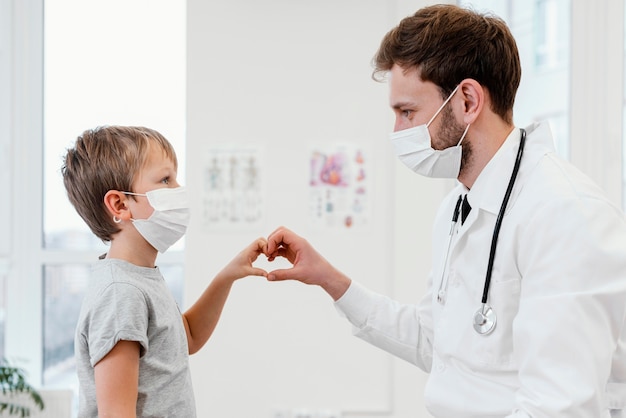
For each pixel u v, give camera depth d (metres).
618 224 1.05
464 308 1.23
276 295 2.65
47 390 2.66
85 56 2.88
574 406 0.95
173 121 2.89
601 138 2.67
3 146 2.84
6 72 2.84
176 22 2.89
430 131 1.22
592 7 2.67
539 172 1.14
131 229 1.35
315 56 2.66
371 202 2.67
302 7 2.66
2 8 2.84
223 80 2.65
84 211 1.36
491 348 1.16
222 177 2.65
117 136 1.37
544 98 2.74
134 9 2.88
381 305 1.59
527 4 2.73
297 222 2.66
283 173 2.66
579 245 1.01
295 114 2.66
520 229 1.11
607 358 0.99
